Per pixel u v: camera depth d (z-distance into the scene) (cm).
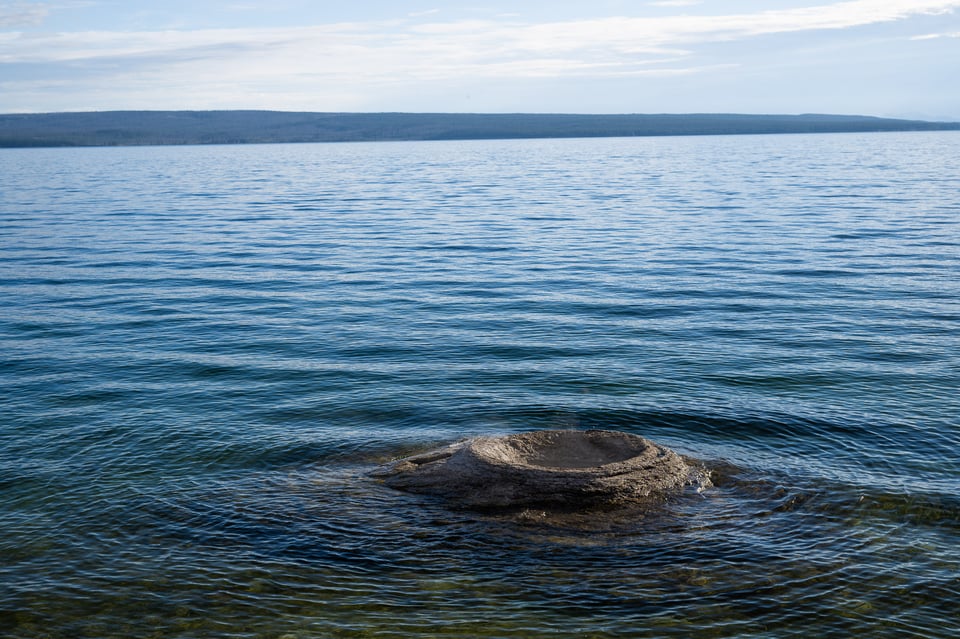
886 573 880
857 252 3094
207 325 2098
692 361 1709
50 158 15688
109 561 920
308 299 2428
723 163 10612
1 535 980
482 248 3478
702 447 1241
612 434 1151
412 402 1469
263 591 858
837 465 1165
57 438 1304
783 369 1641
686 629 790
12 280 2762
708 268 2852
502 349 1831
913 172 7869
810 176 7650
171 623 807
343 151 18788
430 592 852
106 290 2588
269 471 1166
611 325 2050
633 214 4734
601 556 911
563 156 13962
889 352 1752
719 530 966
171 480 1138
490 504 1017
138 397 1512
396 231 4128
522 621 802
